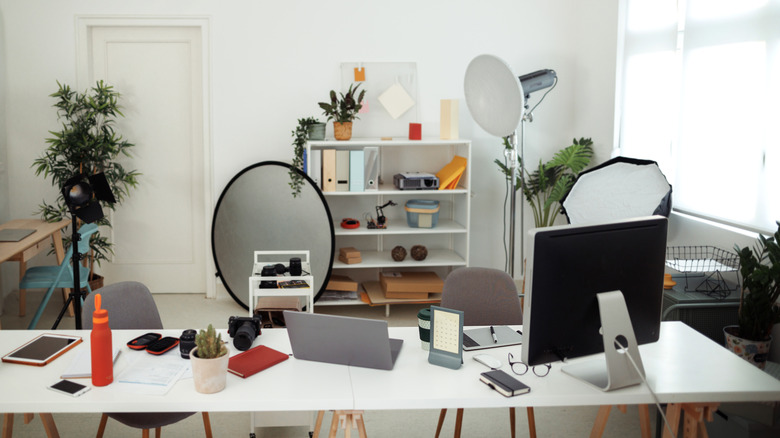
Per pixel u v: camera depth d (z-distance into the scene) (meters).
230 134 5.21
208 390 2.10
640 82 4.54
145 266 5.45
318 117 5.23
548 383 2.21
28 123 5.12
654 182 3.92
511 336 2.61
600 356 2.44
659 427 2.96
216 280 5.36
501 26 5.28
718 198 3.75
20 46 5.05
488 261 5.55
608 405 2.41
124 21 5.08
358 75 5.20
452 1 5.22
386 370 2.30
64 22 5.05
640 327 2.25
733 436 2.76
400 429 3.24
